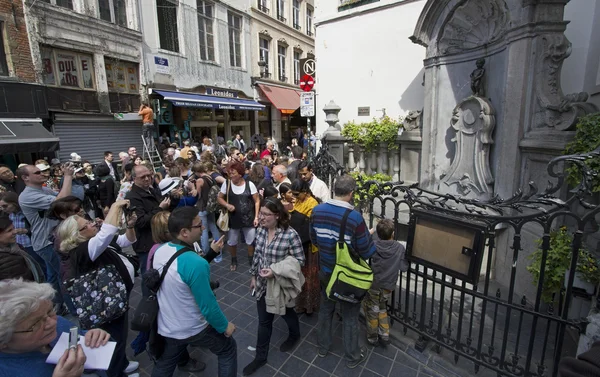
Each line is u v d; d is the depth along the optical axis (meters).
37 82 9.67
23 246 3.81
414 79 6.84
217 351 2.30
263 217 2.78
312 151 8.48
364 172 7.05
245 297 4.04
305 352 3.00
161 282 2.10
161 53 13.74
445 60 5.39
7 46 9.04
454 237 2.52
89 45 11.05
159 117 13.69
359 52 7.52
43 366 1.36
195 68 15.46
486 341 3.03
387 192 3.11
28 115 9.45
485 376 2.61
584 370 1.03
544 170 3.54
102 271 2.38
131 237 3.05
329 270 2.67
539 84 3.66
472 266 2.41
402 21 6.83
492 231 2.37
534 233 3.51
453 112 5.03
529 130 3.80
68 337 1.45
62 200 2.78
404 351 2.96
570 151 3.02
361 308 3.50
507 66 4.05
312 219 2.75
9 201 3.73
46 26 9.82
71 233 2.37
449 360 2.81
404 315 3.11
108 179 6.23
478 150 4.70
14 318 1.22
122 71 12.43
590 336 1.94
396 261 2.89
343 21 7.69
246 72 18.89
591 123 2.86
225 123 18.16
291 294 2.67
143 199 3.52
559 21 3.58
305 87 7.95
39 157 10.02
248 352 3.04
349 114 7.89
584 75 4.29
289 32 22.64
